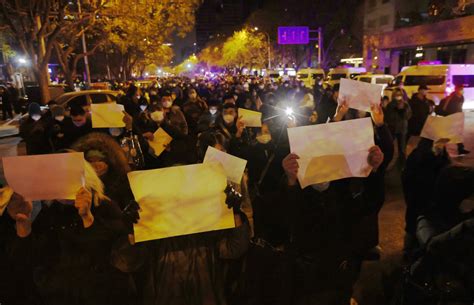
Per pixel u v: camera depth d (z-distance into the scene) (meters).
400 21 39.34
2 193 2.37
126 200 2.96
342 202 2.96
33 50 17.80
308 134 2.60
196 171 2.21
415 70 18.48
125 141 5.02
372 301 3.71
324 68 50.38
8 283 2.49
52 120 6.18
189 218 2.21
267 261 2.91
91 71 59.09
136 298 2.55
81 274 2.36
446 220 3.12
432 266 2.49
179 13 19.89
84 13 18.56
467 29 25.48
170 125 5.53
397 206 6.38
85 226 2.21
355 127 2.64
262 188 4.15
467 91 17.61
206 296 2.30
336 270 2.87
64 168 2.17
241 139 4.99
